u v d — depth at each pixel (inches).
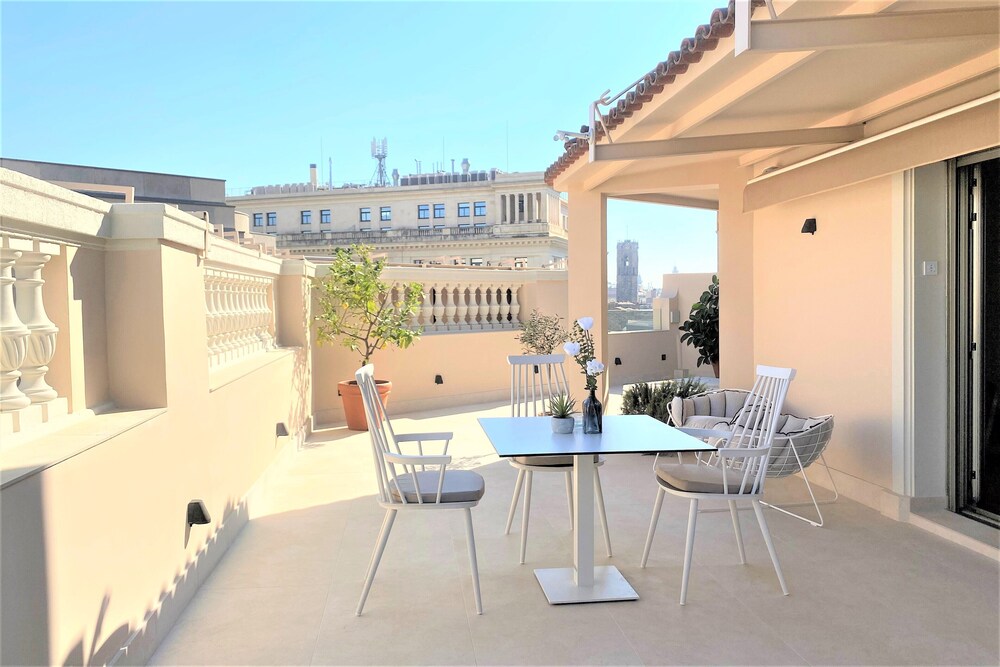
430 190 1987.0
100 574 86.9
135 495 98.7
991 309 157.1
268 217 2096.5
